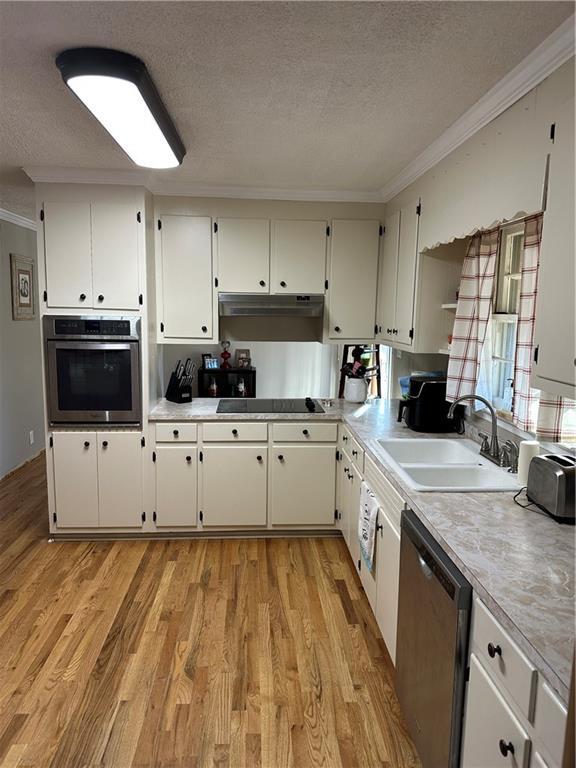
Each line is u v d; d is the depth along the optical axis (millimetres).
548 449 2080
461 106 2070
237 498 3535
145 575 3078
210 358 4395
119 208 3234
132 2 1406
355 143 2543
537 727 1060
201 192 3459
